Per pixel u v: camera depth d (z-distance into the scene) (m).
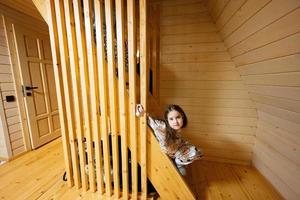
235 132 1.97
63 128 1.44
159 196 1.50
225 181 1.73
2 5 1.97
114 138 1.33
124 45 1.18
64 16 1.25
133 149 1.31
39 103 2.48
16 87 2.16
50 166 1.98
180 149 1.45
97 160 1.42
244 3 1.03
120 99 1.24
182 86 2.00
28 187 1.61
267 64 1.14
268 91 1.36
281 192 1.50
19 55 2.16
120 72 1.20
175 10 1.86
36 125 2.44
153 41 1.93
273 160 1.60
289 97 1.14
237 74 1.82
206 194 1.54
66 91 1.34
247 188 1.62
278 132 1.53
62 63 1.30
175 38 1.92
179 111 1.35
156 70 1.99
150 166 1.34
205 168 1.96
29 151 2.35
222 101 1.93
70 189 1.56
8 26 2.03
